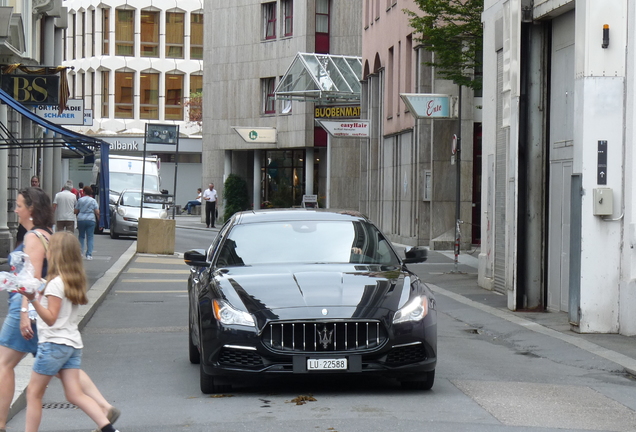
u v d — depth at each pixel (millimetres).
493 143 22094
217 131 65750
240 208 62656
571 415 9219
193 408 9602
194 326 11641
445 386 10711
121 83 90312
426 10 28328
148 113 91000
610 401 10055
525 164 18969
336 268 11086
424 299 10289
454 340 15227
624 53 15312
